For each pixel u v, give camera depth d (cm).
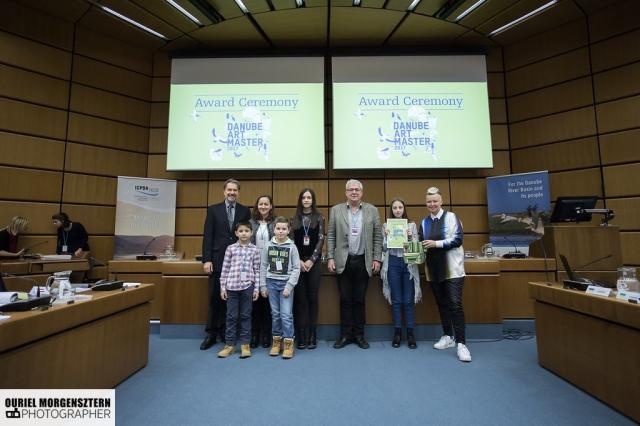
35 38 409
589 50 425
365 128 444
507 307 347
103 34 452
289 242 273
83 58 438
